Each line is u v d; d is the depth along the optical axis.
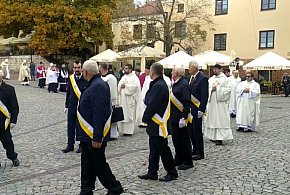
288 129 12.88
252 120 12.36
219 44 37.62
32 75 36.22
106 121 5.63
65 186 6.46
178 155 7.60
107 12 38.06
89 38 39.56
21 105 18.08
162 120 6.55
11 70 42.12
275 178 6.95
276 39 34.53
